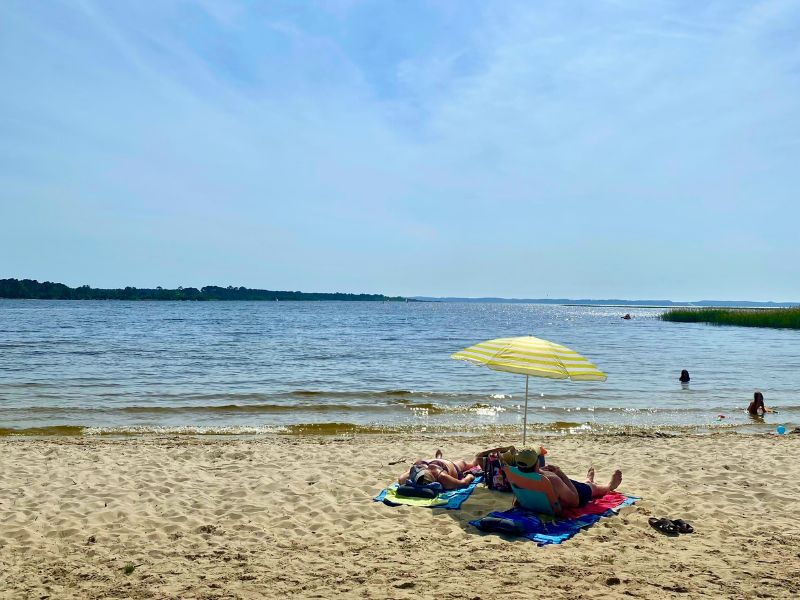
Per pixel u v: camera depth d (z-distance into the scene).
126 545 6.02
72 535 6.28
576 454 10.72
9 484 8.17
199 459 10.02
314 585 5.06
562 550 5.91
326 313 125.31
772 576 5.28
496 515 6.70
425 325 76.44
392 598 4.80
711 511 7.18
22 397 18.22
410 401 18.30
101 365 26.31
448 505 7.25
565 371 6.76
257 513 7.04
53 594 4.89
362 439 12.91
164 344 38.25
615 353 36.50
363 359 30.44
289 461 9.83
